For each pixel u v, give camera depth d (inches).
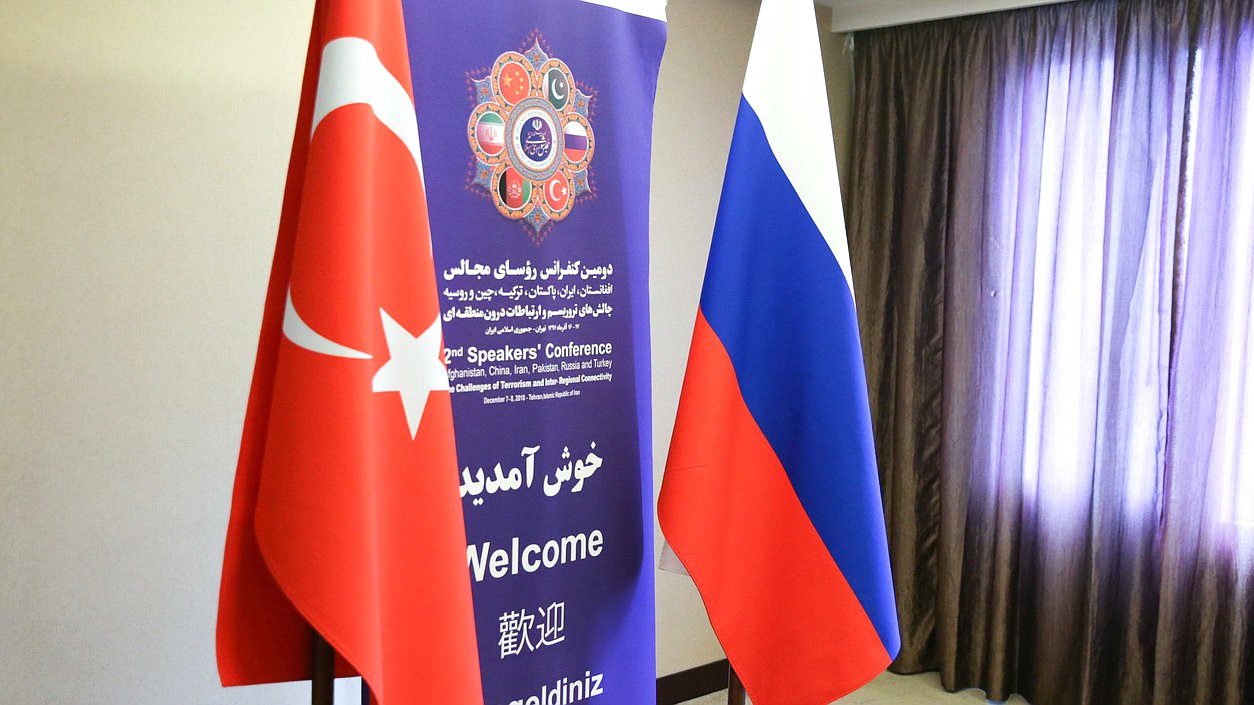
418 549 42.9
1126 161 123.6
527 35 50.9
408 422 42.8
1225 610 118.5
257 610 43.4
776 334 58.8
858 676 57.1
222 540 82.8
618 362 56.7
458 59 48.6
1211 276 117.5
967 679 141.5
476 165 49.7
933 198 141.6
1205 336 118.0
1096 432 127.3
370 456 39.8
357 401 39.3
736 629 58.0
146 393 78.4
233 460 82.7
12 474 73.6
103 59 74.6
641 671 59.1
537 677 54.2
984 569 138.4
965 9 135.3
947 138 139.8
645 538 58.6
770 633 58.5
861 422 57.7
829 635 57.4
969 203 137.0
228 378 82.0
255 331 82.8
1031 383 134.3
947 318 139.4
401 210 42.5
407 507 42.8
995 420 137.3
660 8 56.8
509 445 52.2
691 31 132.3
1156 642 122.0
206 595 82.4
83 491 76.4
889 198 145.7
